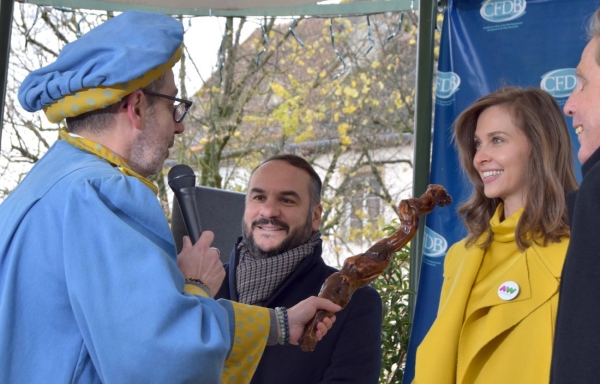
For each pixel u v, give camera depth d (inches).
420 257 120.3
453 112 115.0
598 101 54.6
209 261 65.4
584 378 45.9
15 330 55.5
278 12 136.4
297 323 67.7
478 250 86.4
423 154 117.1
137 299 53.9
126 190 58.5
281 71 265.1
